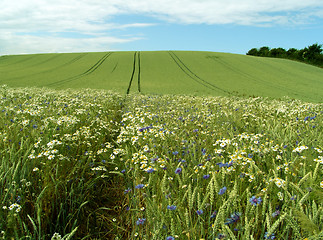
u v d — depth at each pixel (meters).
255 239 2.02
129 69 49.94
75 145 4.21
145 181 3.00
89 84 33.03
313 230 1.67
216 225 1.77
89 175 3.76
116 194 3.65
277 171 2.70
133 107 9.45
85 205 3.21
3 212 2.33
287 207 2.17
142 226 2.42
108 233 2.79
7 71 47.53
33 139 3.88
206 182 2.81
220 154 3.27
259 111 8.18
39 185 2.83
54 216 2.87
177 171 2.44
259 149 3.27
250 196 2.17
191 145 3.83
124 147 4.51
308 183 2.28
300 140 4.02
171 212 2.09
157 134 4.18
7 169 2.62
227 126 5.41
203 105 10.11
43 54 76.56
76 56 69.69
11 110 6.07
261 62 64.06
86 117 6.76
